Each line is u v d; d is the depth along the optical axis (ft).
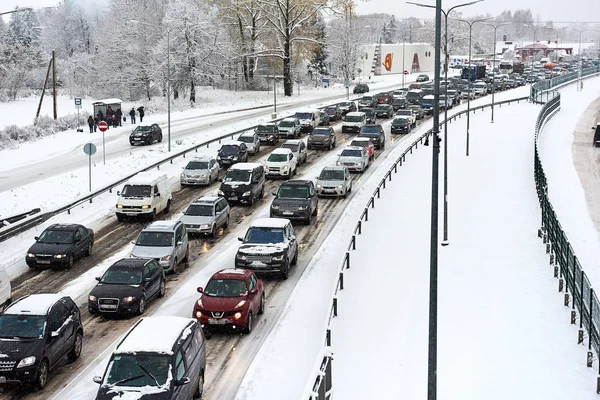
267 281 79.56
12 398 51.01
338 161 144.77
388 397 48.93
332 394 48.08
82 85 335.06
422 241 94.17
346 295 73.05
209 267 84.53
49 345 53.57
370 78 424.46
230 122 220.64
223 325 62.34
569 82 360.07
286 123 187.73
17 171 147.02
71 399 50.78
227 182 117.50
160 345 46.19
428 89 276.82
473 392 49.93
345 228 102.73
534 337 61.00
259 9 302.66
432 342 44.32
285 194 107.04
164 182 113.91
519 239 94.48
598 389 50.55
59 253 83.51
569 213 115.85
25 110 272.10
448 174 142.41
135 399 43.06
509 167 149.48
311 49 317.22
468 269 81.25
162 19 291.58
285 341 61.46
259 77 332.80
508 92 331.16
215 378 54.24
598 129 179.63
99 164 148.97
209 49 281.13
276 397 50.78
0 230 94.32
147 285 70.03
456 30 591.78
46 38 510.99
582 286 61.36
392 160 158.81
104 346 61.05
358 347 58.75
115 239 97.09
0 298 68.64
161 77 277.23
